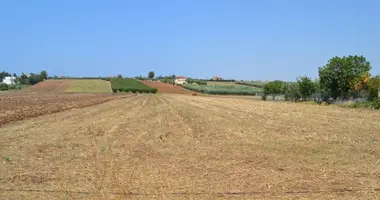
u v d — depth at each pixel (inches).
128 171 430.0
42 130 779.4
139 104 1835.6
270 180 397.4
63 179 395.5
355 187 374.6
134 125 885.8
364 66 2144.4
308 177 410.6
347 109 1567.4
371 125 908.0
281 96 3191.4
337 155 531.5
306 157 517.0
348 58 2174.0
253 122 971.9
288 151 560.7
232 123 943.7
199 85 5994.1
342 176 415.8
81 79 6673.2
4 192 352.2
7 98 2337.6
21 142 622.8
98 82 6008.9
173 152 548.1
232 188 367.9
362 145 613.3
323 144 623.2
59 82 5866.1
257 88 5182.1
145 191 355.3
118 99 2439.7
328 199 337.4
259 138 690.2
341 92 2174.0
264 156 521.7
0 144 601.6
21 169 436.8
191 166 458.9
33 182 384.8
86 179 395.5
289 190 363.3
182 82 7170.3
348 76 2123.5
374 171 438.9
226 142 643.5
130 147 584.7
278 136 716.0
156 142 637.3
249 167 456.1
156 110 1406.3
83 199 332.5
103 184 377.4
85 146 589.6
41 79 6378.0
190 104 1862.7
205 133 754.2
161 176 409.4
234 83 6776.6
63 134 721.0
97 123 922.7
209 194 348.8
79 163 468.8
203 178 403.5
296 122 977.5
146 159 497.0
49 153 531.5
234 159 502.0
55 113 1235.9
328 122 979.3
